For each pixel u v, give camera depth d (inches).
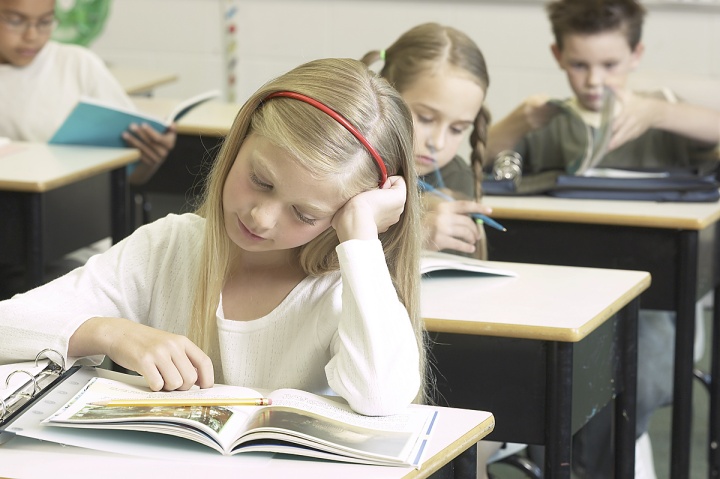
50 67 151.6
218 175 63.1
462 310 78.6
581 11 132.1
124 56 235.1
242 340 66.5
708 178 122.5
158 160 142.7
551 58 207.9
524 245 118.3
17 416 53.9
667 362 121.3
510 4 208.1
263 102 61.3
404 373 58.2
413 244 65.4
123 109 135.1
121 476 49.3
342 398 59.6
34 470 49.8
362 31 220.2
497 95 212.5
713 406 127.3
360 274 59.5
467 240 95.9
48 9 147.0
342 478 49.6
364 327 58.6
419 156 100.7
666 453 139.8
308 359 65.9
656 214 112.0
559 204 118.0
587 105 133.3
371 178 61.9
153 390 58.6
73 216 124.2
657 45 201.2
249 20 226.7
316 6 221.8
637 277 88.0
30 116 148.9
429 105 100.9
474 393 79.3
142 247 70.7
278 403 56.6
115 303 69.6
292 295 66.4
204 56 231.1
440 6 213.2
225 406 55.6
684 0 197.5
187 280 69.4
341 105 60.3
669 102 133.8
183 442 53.0
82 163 124.3
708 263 117.9
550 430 77.4
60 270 127.6
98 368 63.0
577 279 87.2
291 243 60.7
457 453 55.2
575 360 78.0
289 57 226.5
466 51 102.2
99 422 52.5
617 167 132.9
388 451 51.8
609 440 110.3
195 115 165.3
